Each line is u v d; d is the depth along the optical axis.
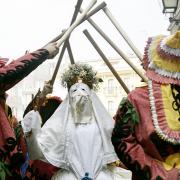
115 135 2.72
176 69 2.78
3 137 2.84
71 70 3.90
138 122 2.71
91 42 3.96
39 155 3.52
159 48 2.83
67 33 3.55
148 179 2.57
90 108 3.81
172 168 2.58
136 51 3.67
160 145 2.64
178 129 2.66
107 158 3.69
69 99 3.84
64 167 3.67
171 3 5.83
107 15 3.78
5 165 2.78
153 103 2.72
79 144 3.68
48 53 3.16
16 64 2.94
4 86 2.90
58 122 3.76
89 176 3.60
